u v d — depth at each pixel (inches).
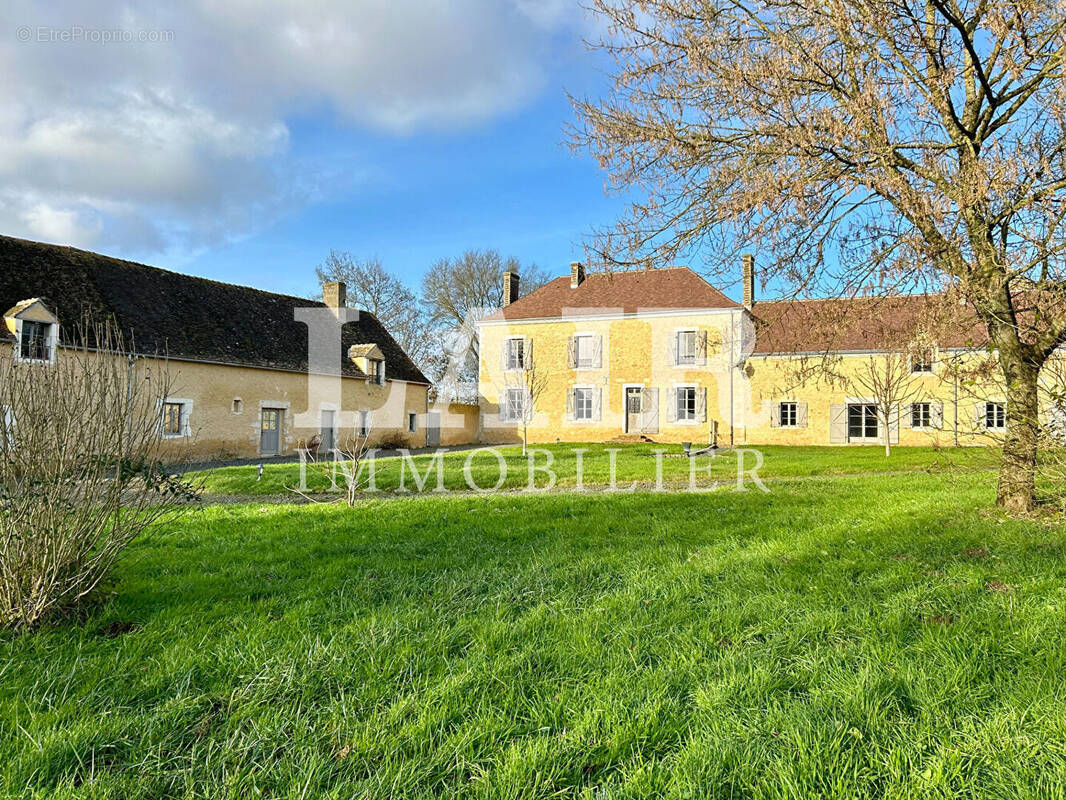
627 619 141.6
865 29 208.4
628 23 227.0
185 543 239.8
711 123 234.2
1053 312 223.9
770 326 264.4
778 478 469.1
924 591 153.4
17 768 86.2
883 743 91.0
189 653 124.8
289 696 108.2
